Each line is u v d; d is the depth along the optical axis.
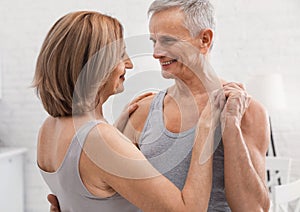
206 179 1.19
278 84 3.76
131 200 1.13
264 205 1.34
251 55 4.10
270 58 4.08
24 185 4.35
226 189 1.33
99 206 1.18
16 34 4.30
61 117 1.24
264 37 4.08
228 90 1.34
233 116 1.30
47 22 4.27
